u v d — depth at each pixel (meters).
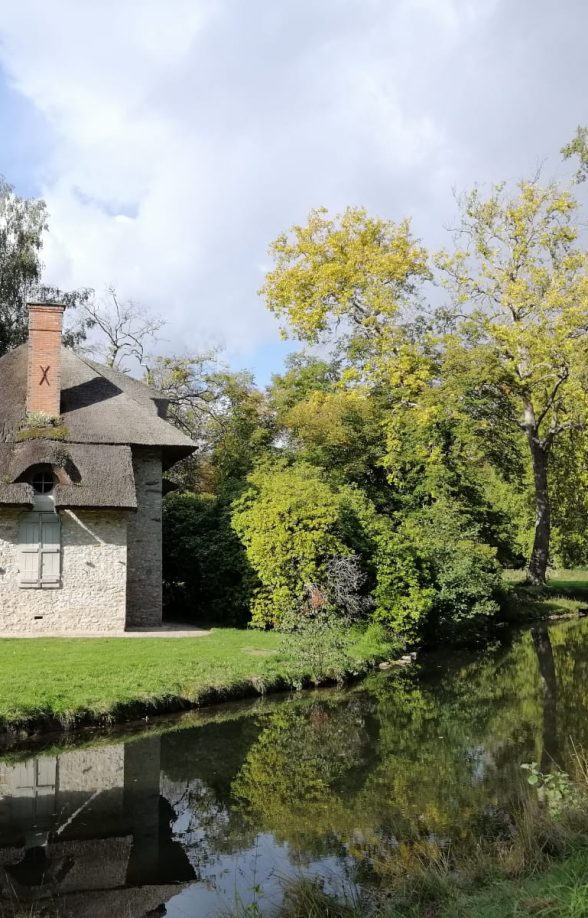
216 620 27.27
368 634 23.55
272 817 10.70
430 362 36.09
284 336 38.22
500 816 10.24
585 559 59.50
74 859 9.48
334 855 9.34
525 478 47.44
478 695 18.98
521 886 6.92
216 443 44.53
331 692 18.98
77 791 11.81
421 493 33.62
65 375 25.73
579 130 24.83
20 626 22.45
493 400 37.47
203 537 27.58
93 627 22.89
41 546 22.77
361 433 36.03
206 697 16.61
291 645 20.27
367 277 36.31
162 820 10.67
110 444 23.83
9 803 11.30
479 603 28.17
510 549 37.94
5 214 41.47
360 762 13.20
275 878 8.84
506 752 13.65
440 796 11.28
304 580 23.25
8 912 8.16
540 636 30.58
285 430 42.06
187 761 13.29
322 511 23.61
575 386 34.16
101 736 14.45
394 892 7.83
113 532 23.19
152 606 25.34
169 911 8.17
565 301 34.12
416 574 24.97
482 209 37.00
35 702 14.25
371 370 36.75
